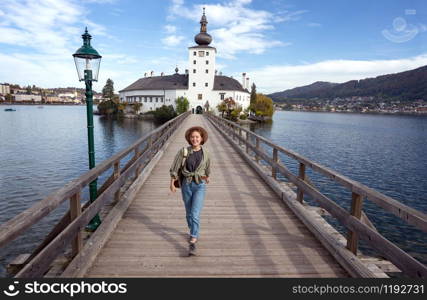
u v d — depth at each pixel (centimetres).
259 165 893
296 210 514
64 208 1739
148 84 9225
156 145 1036
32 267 213
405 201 2191
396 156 3994
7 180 2473
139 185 665
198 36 7638
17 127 6794
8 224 191
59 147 4212
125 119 9394
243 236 431
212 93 7750
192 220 364
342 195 2236
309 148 4656
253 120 9638
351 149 4584
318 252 385
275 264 354
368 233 298
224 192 666
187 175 364
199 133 366
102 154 4059
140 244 398
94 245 360
